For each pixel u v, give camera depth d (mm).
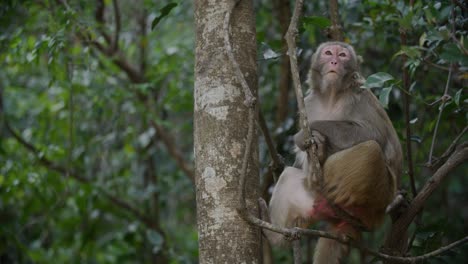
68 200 10836
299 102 4613
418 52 5832
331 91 6523
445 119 7062
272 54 6391
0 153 9469
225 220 4574
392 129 6430
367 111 6352
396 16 6773
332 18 6984
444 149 8023
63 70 8781
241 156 4695
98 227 11133
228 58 4828
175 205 11391
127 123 10422
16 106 10773
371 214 5883
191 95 9711
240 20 4953
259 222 4469
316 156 4648
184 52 9875
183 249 10672
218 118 4738
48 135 10156
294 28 4770
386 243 5836
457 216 9484
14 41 8367
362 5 7789
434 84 7953
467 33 6324
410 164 5961
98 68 9648
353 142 5992
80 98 10258
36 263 10633
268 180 8266
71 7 8141
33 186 9352
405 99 5836
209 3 4949
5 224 10430
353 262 8773
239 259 4508
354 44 8234
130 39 10617
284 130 8203
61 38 7449
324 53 6621
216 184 4641
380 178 5707
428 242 6039
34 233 10820
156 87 10086
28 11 8742
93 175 10742
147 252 10766
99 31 9562
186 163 10250
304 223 6094
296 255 5340
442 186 10008
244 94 4789
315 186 5844
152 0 10031
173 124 10500
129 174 10867
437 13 6113
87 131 10398
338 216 5926
